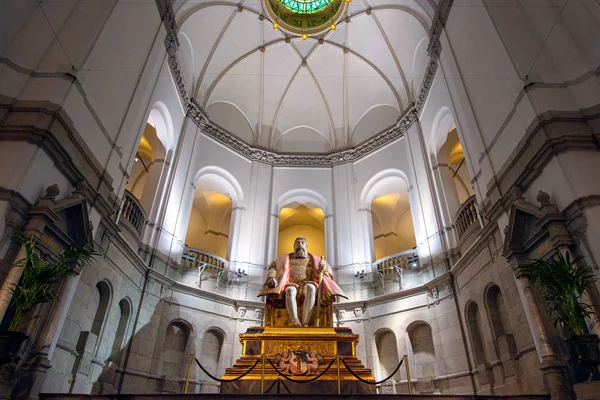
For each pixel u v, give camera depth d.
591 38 7.71
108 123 8.88
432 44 12.97
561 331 6.67
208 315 12.96
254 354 7.21
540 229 7.00
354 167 17.38
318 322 7.98
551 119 7.26
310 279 8.61
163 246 12.80
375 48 16.91
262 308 13.88
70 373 8.08
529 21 8.80
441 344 11.53
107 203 8.68
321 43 17.27
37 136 6.73
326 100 18.67
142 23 10.59
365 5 15.90
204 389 11.84
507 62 8.59
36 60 7.71
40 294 5.83
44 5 8.36
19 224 6.32
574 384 5.66
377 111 17.89
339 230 16.09
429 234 13.53
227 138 16.88
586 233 6.27
